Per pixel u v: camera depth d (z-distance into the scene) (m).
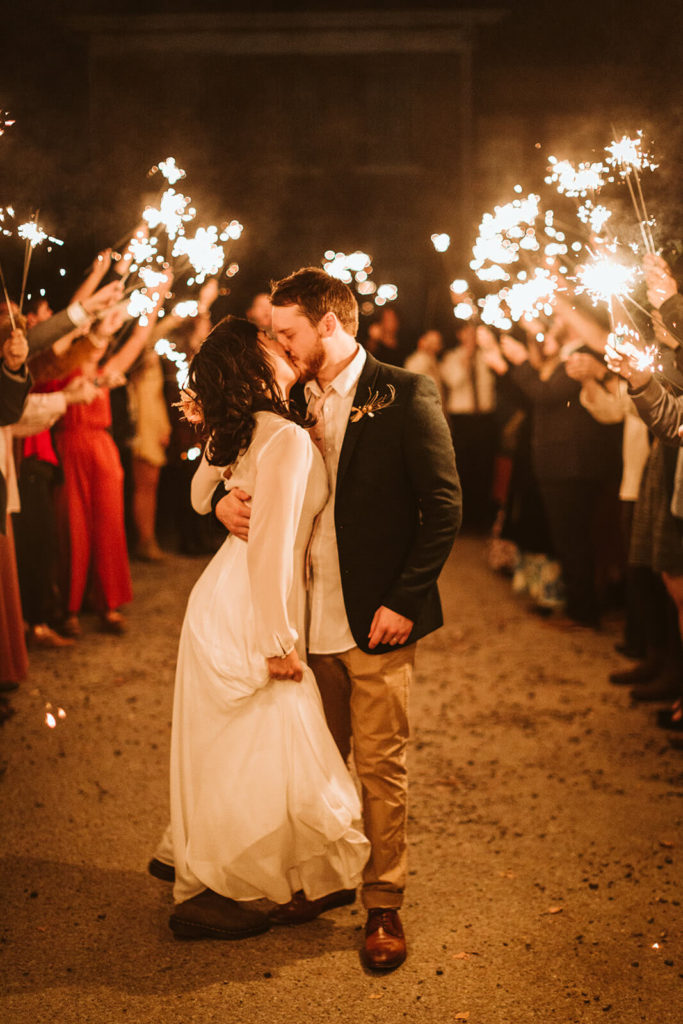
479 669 5.69
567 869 3.44
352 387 2.87
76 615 6.20
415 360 9.70
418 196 11.44
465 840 3.65
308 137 11.30
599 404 5.88
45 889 3.31
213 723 2.85
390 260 11.55
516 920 3.12
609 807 3.91
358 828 2.96
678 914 3.15
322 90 11.22
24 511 5.73
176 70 10.80
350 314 2.88
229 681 2.81
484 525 10.27
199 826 2.86
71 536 6.06
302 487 2.75
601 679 5.48
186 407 2.97
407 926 3.10
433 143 11.29
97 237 8.69
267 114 11.16
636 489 5.32
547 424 6.18
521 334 8.96
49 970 2.87
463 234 10.97
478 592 7.48
